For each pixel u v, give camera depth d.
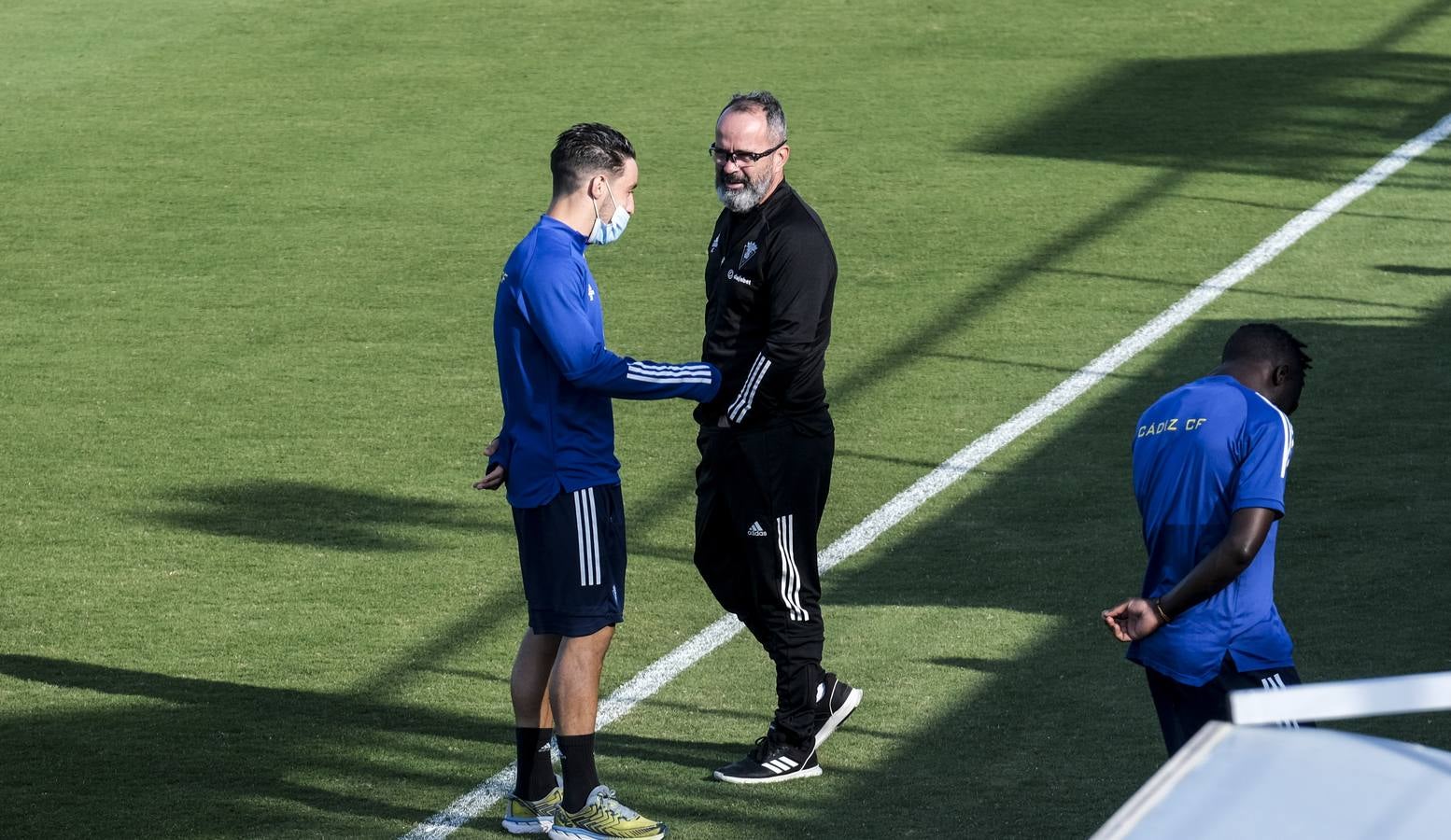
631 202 17.28
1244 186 50.09
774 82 64.00
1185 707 14.89
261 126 59.88
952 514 27.75
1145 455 15.02
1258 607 14.59
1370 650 21.27
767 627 18.55
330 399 35.09
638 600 24.70
